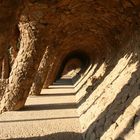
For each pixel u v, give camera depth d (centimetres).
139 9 1289
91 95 1794
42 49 1661
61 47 2630
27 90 1761
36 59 1677
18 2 753
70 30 1953
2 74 1742
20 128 1321
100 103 1371
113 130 943
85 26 1917
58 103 2006
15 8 745
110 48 2134
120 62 1603
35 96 2352
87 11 1538
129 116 899
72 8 1429
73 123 1401
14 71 1712
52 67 2933
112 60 1981
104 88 1575
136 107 892
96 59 2989
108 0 1370
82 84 2770
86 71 3634
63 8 1406
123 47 1697
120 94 1159
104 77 1886
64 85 3434
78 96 2270
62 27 1769
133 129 826
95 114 1299
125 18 1482
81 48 3312
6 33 758
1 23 725
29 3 1201
